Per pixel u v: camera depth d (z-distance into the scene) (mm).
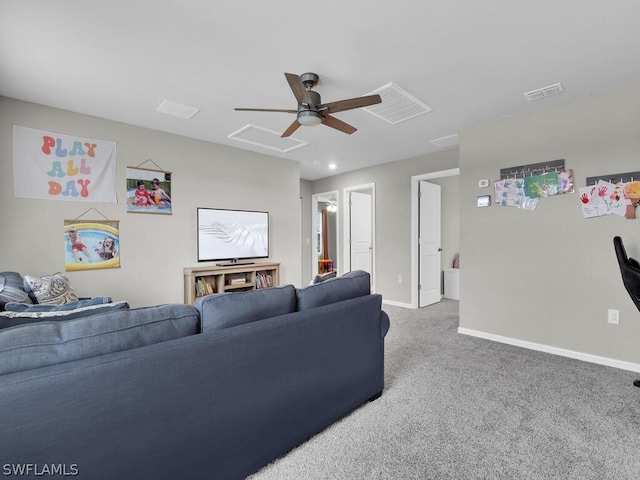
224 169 4340
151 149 3695
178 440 1203
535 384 2350
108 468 1040
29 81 2570
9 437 870
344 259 6137
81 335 1062
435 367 2674
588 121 2779
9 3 1679
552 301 2980
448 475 1457
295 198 5227
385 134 3838
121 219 3484
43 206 3031
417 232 4980
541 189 3033
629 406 2035
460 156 3645
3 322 1156
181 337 1268
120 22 1858
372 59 2258
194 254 4051
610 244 2668
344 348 1892
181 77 2516
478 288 3504
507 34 1975
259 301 1552
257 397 1451
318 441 1711
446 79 2537
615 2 1694
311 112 2316
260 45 2094
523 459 1562
